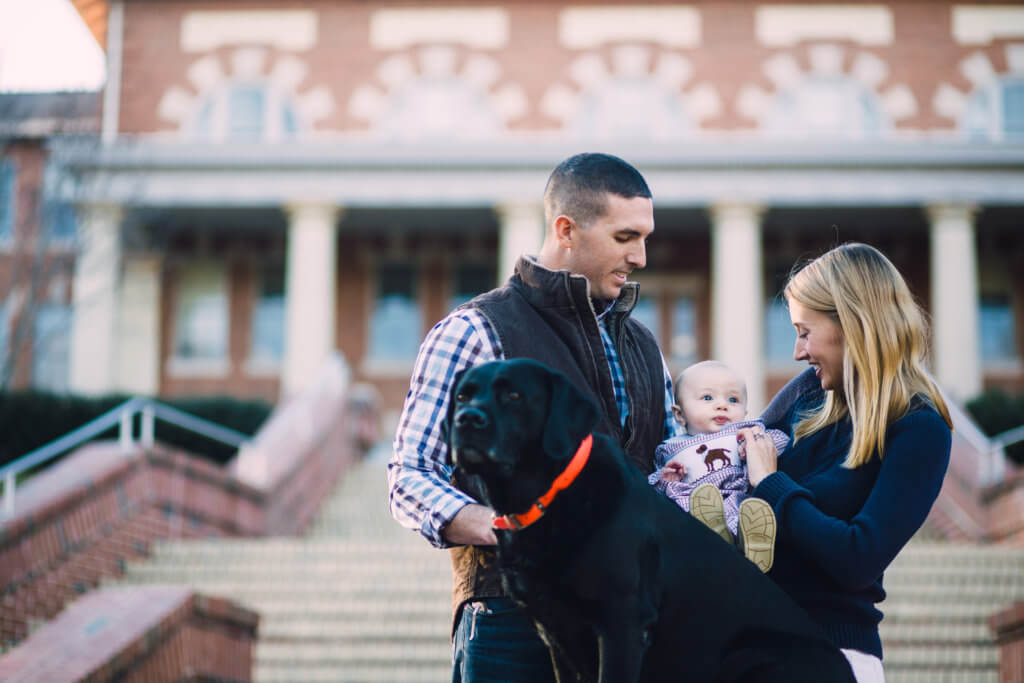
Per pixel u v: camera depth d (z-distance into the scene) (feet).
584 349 11.06
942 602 30.07
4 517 27.40
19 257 63.57
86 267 67.46
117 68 76.28
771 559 9.98
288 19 76.69
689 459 11.47
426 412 10.80
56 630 19.07
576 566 8.93
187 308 80.64
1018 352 77.30
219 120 76.07
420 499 10.26
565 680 9.58
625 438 11.43
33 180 72.64
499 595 10.53
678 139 70.38
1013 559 33.14
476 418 8.71
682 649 9.30
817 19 74.95
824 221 75.25
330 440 50.21
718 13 75.25
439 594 30.86
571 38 75.51
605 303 11.59
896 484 9.86
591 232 11.14
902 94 74.33
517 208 69.97
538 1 75.82
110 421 34.86
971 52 74.49
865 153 68.28
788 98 74.54
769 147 68.54
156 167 70.28
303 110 75.82
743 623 9.36
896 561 33.40
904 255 77.92
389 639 28.45
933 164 68.49
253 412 53.57
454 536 10.08
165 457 35.24
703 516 10.55
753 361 67.46
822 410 11.12
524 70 75.46
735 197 68.74
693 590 9.39
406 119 75.51
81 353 68.08
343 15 76.64
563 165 11.44
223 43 76.54
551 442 8.87
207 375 79.82
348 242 81.25
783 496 10.16
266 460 42.50
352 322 80.43
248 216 76.33
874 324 10.30
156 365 79.46
